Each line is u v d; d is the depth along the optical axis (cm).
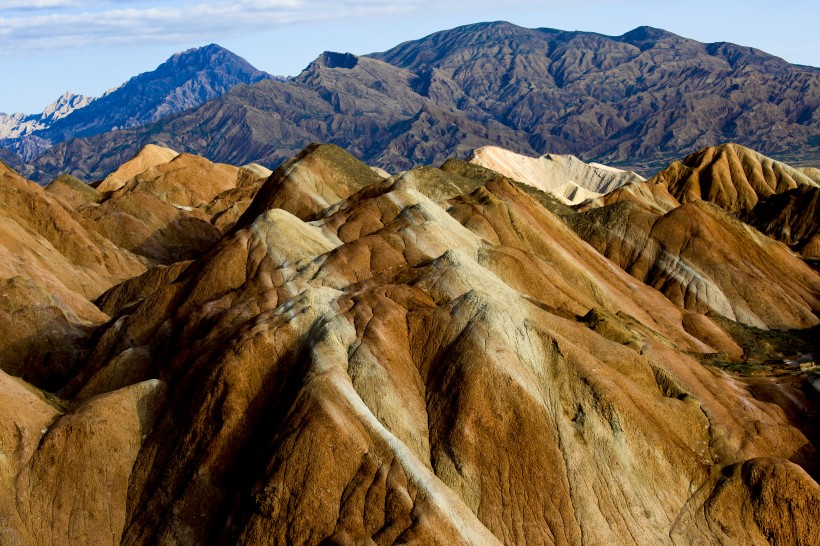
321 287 5941
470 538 4222
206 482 4600
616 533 4494
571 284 7306
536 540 4459
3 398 4756
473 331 5103
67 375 6372
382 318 5266
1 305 6675
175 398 5000
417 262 6744
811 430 5350
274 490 4294
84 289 8694
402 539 4112
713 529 4538
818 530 4491
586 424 4803
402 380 4994
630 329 6056
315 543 4188
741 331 8144
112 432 4766
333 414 4509
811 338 8200
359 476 4353
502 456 4684
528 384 4897
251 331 5166
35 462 4581
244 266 6906
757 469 4647
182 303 6550
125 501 4669
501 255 6781
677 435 4956
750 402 5428
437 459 4706
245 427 4791
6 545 4284
